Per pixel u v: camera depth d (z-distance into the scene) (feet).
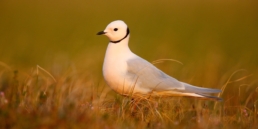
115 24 36.32
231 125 32.65
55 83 40.04
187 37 87.10
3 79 45.09
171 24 97.30
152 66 36.32
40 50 75.25
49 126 26.89
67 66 56.08
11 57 68.28
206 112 35.42
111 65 35.70
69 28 90.99
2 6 105.29
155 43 78.18
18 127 26.76
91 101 35.47
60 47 77.30
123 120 31.78
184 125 31.63
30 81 39.86
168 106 36.11
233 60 68.08
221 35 91.04
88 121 28.19
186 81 51.67
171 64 58.90
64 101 32.19
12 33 87.20
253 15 108.58
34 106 30.91
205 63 61.05
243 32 93.81
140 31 89.40
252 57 72.33
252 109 37.65
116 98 35.94
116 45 36.24
